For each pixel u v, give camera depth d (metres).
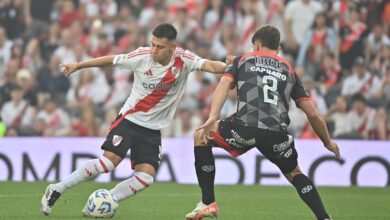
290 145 18.00
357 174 36.56
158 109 20.42
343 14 48.22
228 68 18.11
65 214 21.75
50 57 48.41
